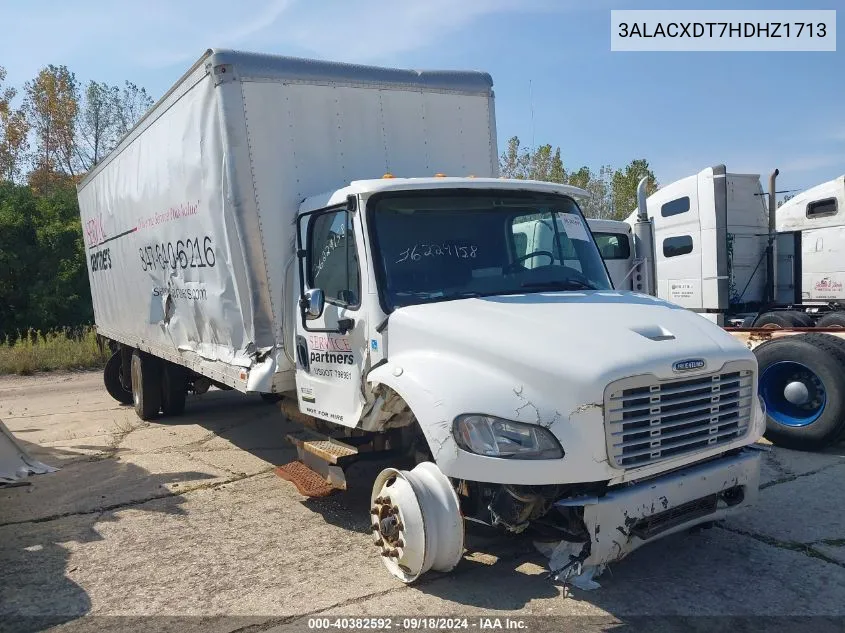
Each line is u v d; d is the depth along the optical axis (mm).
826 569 4465
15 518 6031
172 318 7906
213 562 4934
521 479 3713
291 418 6387
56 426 10109
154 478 7102
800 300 14156
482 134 6898
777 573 4430
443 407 3963
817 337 7102
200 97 6191
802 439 6961
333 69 6047
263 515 5879
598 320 4309
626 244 12789
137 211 8633
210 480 6953
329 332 5211
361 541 5207
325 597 4297
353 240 4973
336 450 5207
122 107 47406
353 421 4988
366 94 6195
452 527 4125
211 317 6699
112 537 5508
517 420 3783
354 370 4969
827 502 5602
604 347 3926
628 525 3777
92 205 11312
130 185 8859
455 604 4129
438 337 4301
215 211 6191
